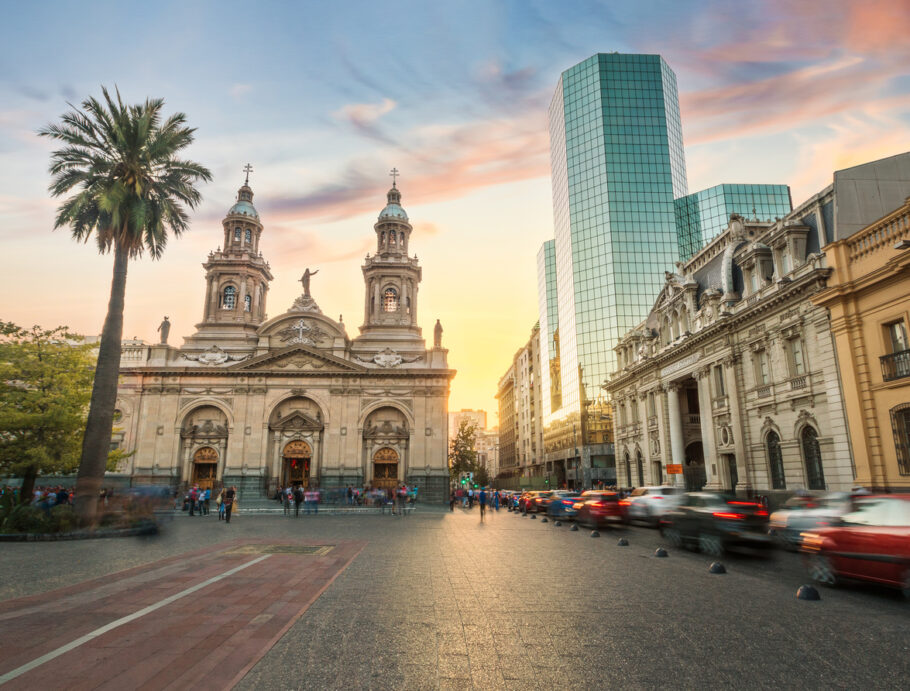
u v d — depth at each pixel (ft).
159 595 32.24
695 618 27.37
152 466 177.58
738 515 50.75
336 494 167.22
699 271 135.95
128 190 85.46
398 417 191.01
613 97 296.71
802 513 54.03
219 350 191.42
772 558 50.39
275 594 32.63
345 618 27.07
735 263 117.60
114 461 109.81
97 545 60.39
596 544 61.57
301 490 119.44
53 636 23.53
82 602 30.30
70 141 86.07
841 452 80.79
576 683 18.70
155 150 89.45
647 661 20.94
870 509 35.35
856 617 27.76
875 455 75.20
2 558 49.52
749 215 297.94
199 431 182.91
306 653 21.57
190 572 40.70
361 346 202.80
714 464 115.85
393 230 222.69
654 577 39.37
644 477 155.22
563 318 299.38
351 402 187.62
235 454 180.34
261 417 184.44
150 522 75.25
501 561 47.24
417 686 18.29
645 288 271.08
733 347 109.81
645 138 291.17
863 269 78.43
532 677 19.22
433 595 32.68
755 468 103.60
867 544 33.55
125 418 181.47
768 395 99.40
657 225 279.49
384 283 213.46
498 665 20.43
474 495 182.19
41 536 65.98
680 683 18.72
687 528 56.08
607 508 81.10
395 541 64.03
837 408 81.76
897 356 72.33
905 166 87.04
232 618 26.81
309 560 47.26
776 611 28.96
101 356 79.77
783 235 95.55
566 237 298.15
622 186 284.00
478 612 28.53
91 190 84.99
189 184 95.61
